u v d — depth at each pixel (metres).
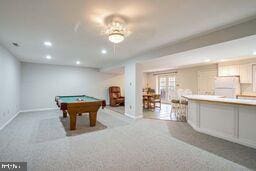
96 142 3.04
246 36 2.49
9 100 4.64
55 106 7.17
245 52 3.75
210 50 3.48
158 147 2.80
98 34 3.11
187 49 3.49
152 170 2.04
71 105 3.79
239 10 2.14
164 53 4.11
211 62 5.98
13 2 1.91
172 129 3.98
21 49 4.34
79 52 4.74
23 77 6.44
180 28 2.80
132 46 4.04
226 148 2.76
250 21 2.45
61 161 2.27
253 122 2.78
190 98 4.08
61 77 7.36
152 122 4.71
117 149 2.71
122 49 4.38
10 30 2.87
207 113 3.63
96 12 2.19
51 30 2.88
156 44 3.83
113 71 8.15
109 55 5.18
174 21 2.50
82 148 2.75
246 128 2.88
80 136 3.40
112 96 8.34
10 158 2.35
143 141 3.11
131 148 2.76
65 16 2.31
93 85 8.30
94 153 2.55
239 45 3.04
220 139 3.24
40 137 3.31
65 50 4.48
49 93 7.05
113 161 2.28
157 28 2.79
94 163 2.22
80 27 2.73
